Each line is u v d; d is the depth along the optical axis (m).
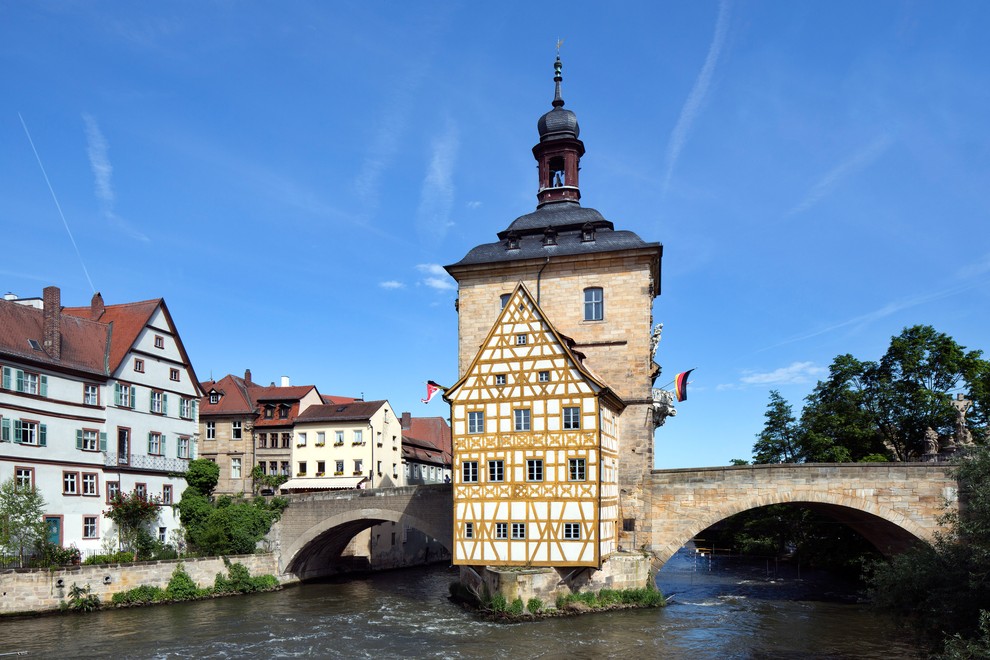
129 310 48.78
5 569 35.16
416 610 38.50
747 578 52.41
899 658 27.33
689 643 29.56
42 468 39.16
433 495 44.62
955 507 35.97
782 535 61.19
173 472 48.78
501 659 27.27
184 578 42.09
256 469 56.28
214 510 48.03
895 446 49.88
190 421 51.72
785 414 61.38
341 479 61.47
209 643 30.42
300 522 48.34
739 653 28.02
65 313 46.09
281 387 68.25
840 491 37.38
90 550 41.28
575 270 43.28
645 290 42.06
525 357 36.25
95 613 37.09
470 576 40.69
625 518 39.84
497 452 36.03
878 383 49.94
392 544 65.38
